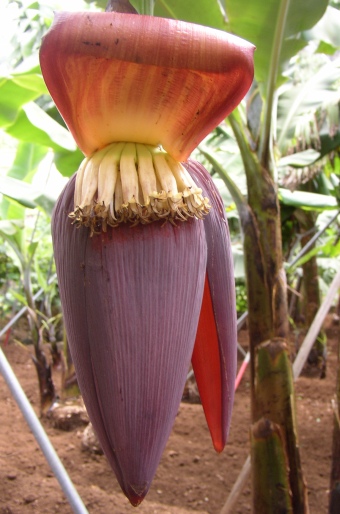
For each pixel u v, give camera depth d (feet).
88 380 1.40
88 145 1.47
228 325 1.63
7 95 3.43
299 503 3.11
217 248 1.60
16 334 11.67
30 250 6.75
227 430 1.71
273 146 3.10
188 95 1.35
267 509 3.10
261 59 2.79
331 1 4.42
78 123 1.41
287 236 8.89
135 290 1.35
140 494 1.34
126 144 1.44
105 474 5.30
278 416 3.05
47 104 5.33
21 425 6.63
